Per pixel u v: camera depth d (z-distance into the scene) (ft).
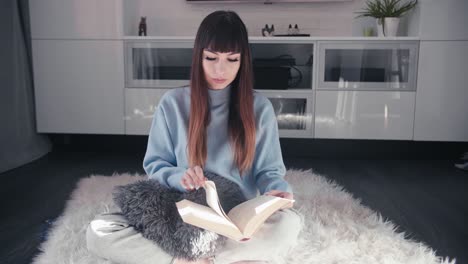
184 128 3.67
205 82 3.51
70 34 9.40
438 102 9.10
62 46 9.45
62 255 4.26
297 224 3.63
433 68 9.01
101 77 9.50
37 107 9.61
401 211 6.08
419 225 5.52
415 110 9.17
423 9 8.86
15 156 8.57
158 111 3.81
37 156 9.24
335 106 9.30
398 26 10.00
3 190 6.93
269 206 2.98
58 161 8.96
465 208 6.22
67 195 6.68
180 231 3.20
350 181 7.68
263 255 3.43
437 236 5.15
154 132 3.85
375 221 5.26
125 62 9.41
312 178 7.47
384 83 9.14
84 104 9.60
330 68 9.21
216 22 3.29
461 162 9.16
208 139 3.64
